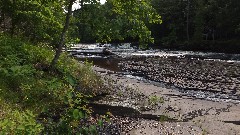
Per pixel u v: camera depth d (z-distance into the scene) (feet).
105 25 43.52
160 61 126.62
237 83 74.95
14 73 39.65
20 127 17.87
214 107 51.24
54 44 67.15
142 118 43.06
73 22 47.21
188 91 65.10
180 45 231.71
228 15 227.40
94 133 15.88
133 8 40.98
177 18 272.92
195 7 260.83
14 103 34.81
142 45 42.09
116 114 44.04
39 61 51.34
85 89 52.26
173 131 37.91
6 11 57.67
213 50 210.18
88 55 152.46
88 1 43.37
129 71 93.56
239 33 224.74
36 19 57.21
